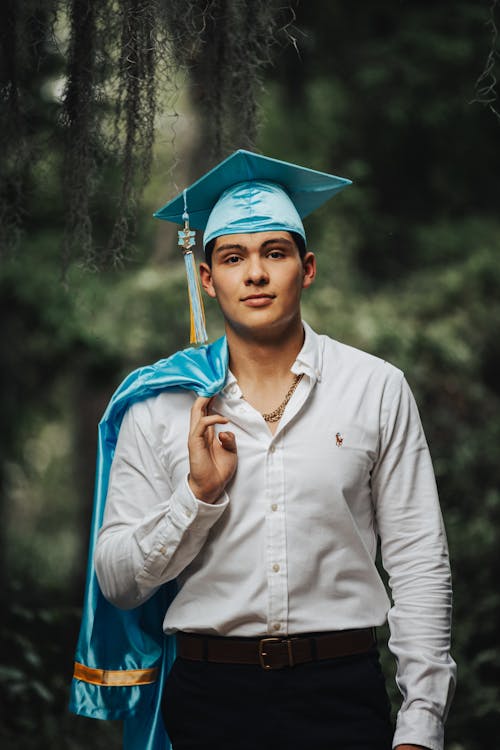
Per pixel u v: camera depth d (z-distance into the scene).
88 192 3.89
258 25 3.71
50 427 14.98
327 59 11.32
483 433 8.41
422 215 12.38
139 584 2.95
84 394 11.37
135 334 9.55
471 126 11.95
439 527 2.96
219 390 2.98
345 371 3.02
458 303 11.02
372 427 2.96
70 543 14.69
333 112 11.37
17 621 6.05
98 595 3.27
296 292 2.98
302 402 2.94
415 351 10.19
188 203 3.19
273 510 2.87
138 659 3.26
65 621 6.15
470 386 10.13
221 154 3.97
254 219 2.96
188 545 2.87
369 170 11.60
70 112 3.73
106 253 3.93
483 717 5.66
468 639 6.14
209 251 3.10
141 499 3.06
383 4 11.38
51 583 10.68
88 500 11.34
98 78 3.69
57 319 9.52
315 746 2.79
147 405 3.11
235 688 2.84
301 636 2.84
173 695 2.96
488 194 12.54
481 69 11.07
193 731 2.90
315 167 11.32
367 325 10.05
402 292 11.22
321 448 2.91
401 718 2.81
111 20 3.60
